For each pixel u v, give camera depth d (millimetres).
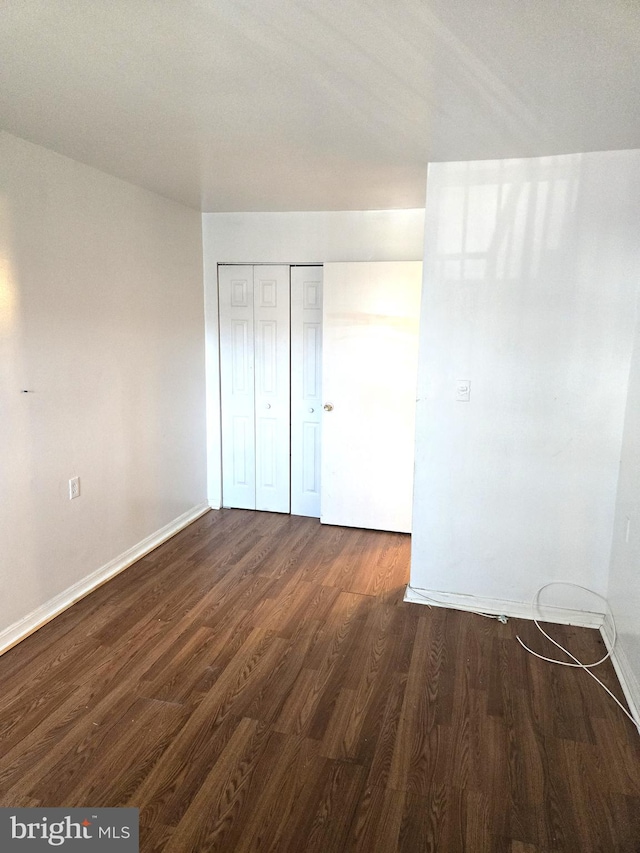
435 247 2709
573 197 2523
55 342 2686
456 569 2934
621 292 2533
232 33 1479
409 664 2445
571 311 2602
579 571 2779
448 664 2453
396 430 3842
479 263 2670
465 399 2785
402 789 1791
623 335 2559
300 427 4195
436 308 2752
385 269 3693
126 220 3156
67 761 1870
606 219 2504
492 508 2842
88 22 1431
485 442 2799
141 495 3484
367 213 3801
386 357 3775
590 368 2619
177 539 3799
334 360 3863
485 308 2697
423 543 2953
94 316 2949
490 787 1806
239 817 1680
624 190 2465
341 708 2156
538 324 2648
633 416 2453
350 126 2191
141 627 2695
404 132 2242
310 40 1512
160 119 2146
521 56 1576
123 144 2471
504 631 2732
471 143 2357
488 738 2016
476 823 1677
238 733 2016
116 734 1997
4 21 1428
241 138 2363
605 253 2527
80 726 2031
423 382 2824
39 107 2041
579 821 1689
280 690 2252
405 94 1863
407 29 1439
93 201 2877
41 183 2533
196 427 4148
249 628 2705
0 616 2461
